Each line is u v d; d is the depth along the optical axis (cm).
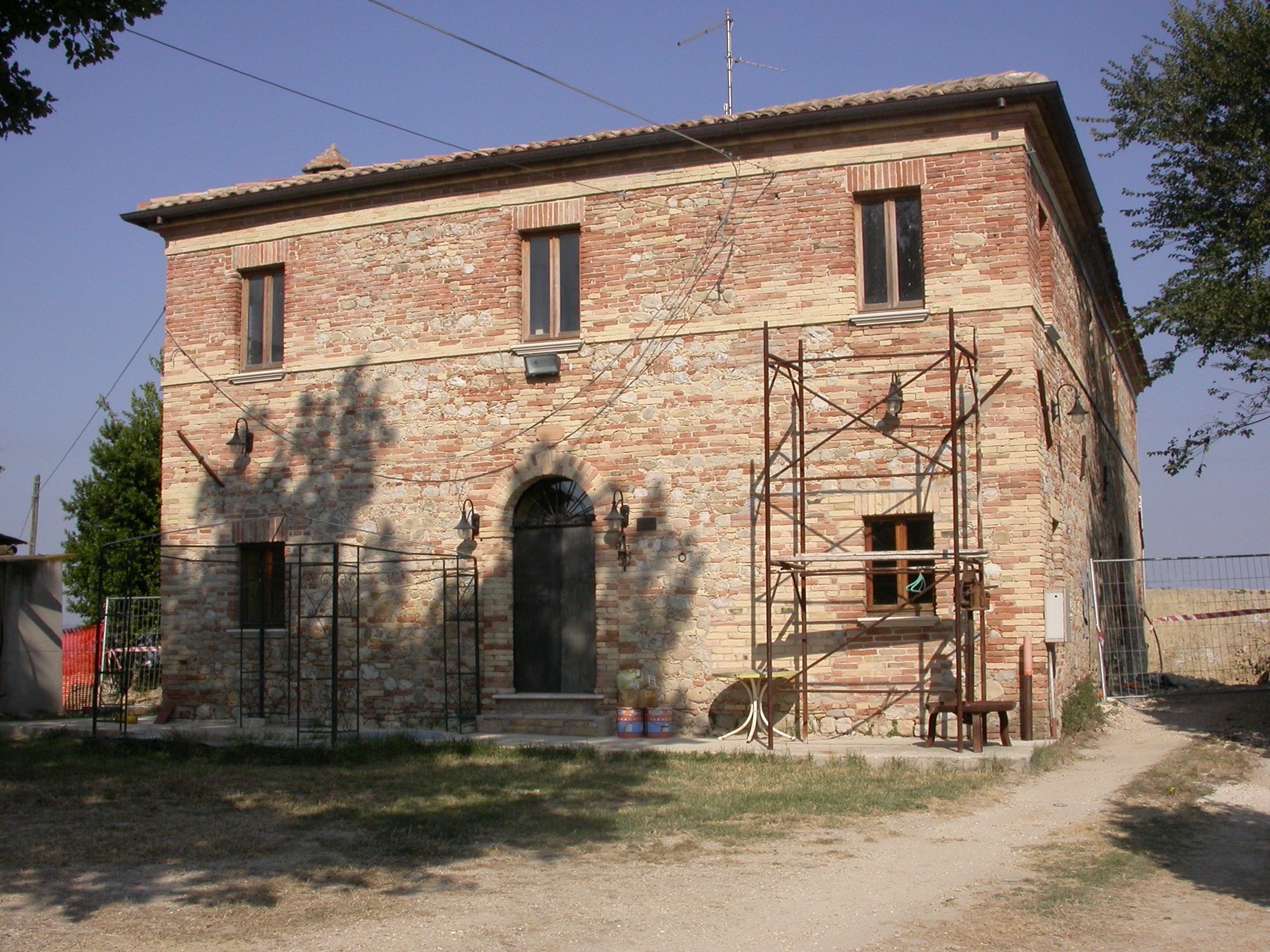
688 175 1591
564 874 851
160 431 2992
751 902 779
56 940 695
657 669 1544
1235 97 1831
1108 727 1611
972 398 1442
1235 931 722
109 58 1075
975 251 1462
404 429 1716
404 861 885
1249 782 1212
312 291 1792
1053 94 1430
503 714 1608
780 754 1345
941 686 1433
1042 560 1420
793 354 1520
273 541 1769
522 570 1672
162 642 1838
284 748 1475
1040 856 910
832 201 1526
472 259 1698
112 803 1146
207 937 700
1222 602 2272
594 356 1616
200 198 1852
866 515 1473
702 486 1549
